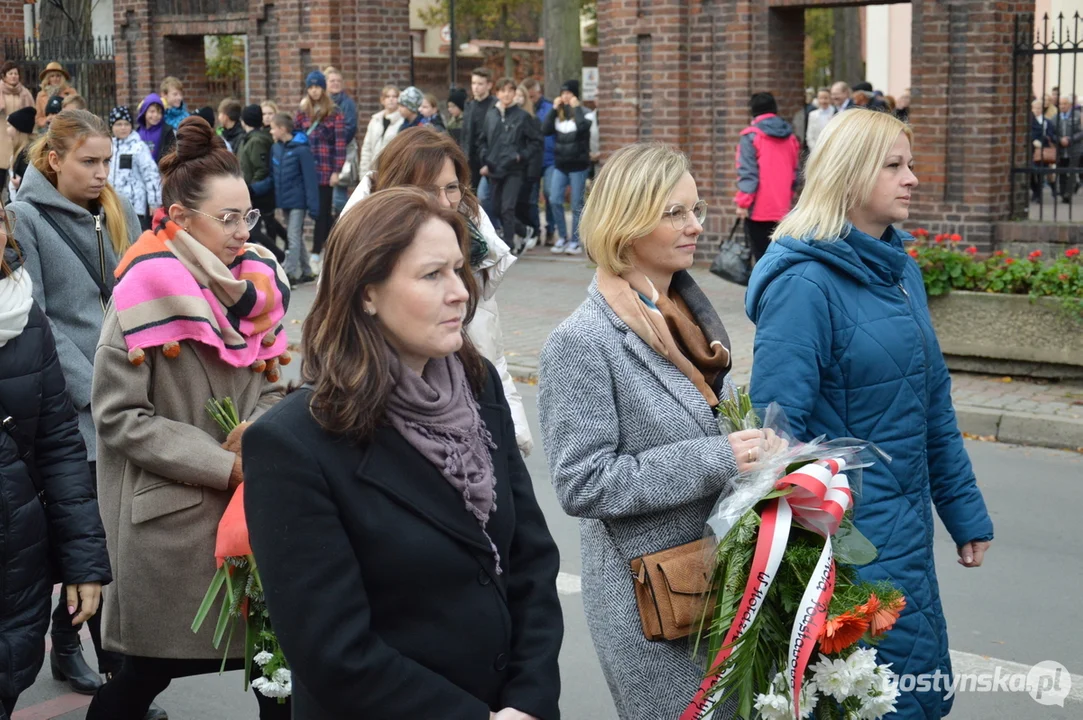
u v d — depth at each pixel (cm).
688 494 292
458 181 405
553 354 304
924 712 333
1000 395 885
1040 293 910
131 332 363
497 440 259
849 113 345
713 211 1445
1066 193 1512
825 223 335
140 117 1509
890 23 3428
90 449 462
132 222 484
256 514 230
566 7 2222
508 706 245
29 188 459
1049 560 609
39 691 481
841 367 334
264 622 337
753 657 289
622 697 311
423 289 231
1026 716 452
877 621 299
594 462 296
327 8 1648
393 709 227
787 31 1400
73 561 346
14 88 1662
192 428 368
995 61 1238
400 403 237
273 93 1742
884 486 333
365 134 1666
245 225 382
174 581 365
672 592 295
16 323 335
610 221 303
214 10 1784
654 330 303
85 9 2295
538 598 259
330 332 233
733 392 319
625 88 1473
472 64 3431
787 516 290
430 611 237
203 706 473
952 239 968
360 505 232
